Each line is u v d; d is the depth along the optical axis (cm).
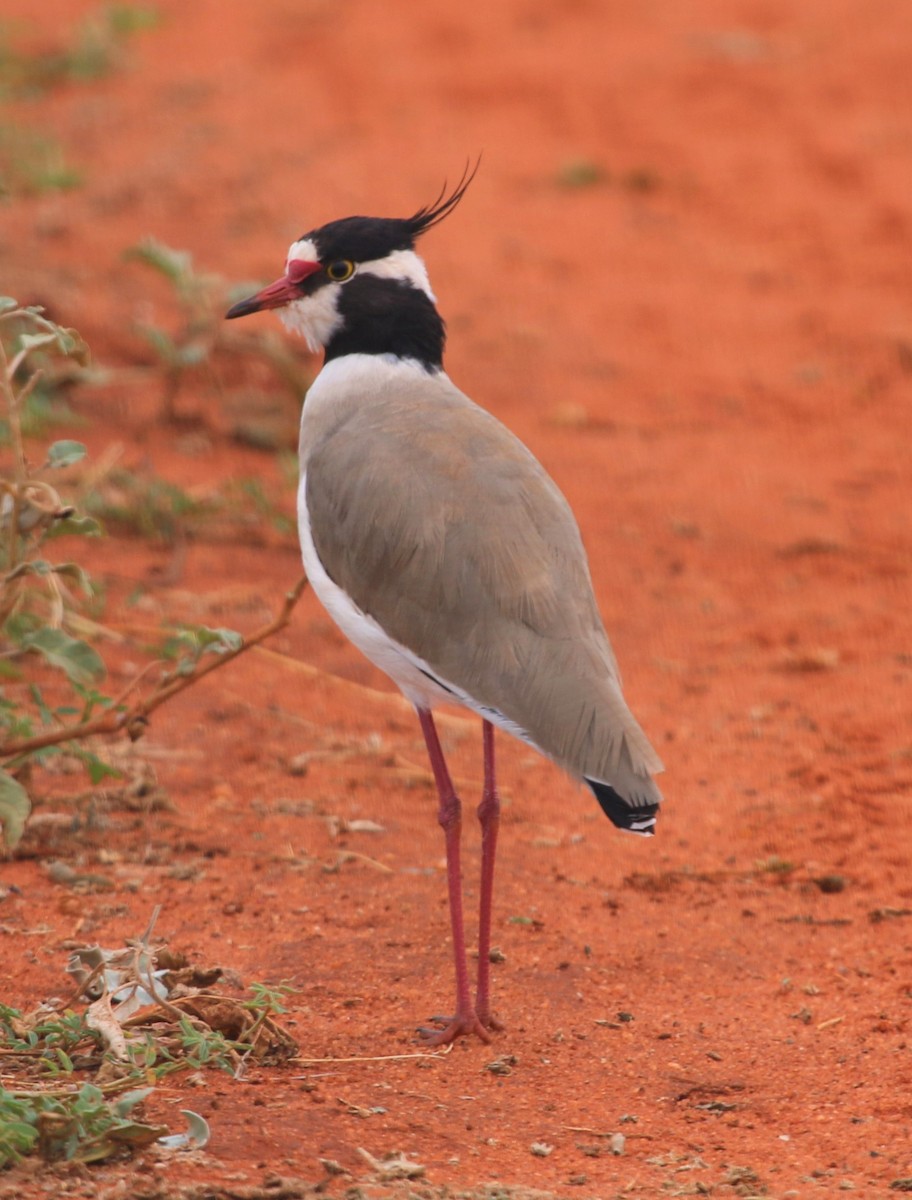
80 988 955
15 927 1121
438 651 1015
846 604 1816
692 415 2312
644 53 3553
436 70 3456
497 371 2397
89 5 3809
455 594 1012
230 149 3047
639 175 3058
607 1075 978
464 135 3170
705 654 1705
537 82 3394
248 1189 777
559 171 3064
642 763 934
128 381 2184
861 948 1164
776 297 2675
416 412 1103
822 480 2138
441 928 1163
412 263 1178
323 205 2825
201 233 2680
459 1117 912
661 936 1174
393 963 1111
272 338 2097
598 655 988
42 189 2800
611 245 2822
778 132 3234
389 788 1405
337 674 1622
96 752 1403
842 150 3152
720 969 1129
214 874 1227
